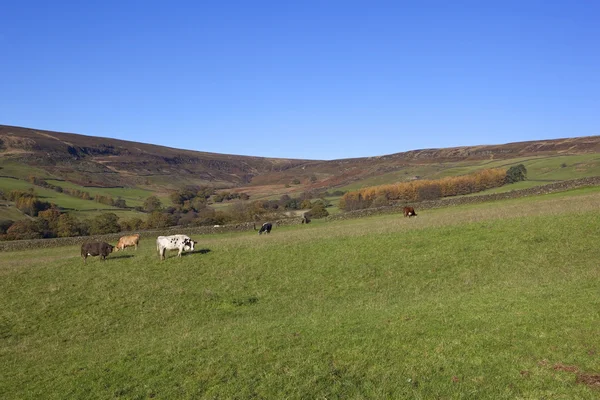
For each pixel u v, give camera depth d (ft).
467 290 66.44
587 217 96.02
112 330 63.72
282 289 75.61
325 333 48.34
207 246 108.27
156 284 79.20
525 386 33.40
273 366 40.75
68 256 118.52
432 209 176.55
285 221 183.01
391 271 79.36
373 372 37.76
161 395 38.17
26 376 47.34
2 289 79.87
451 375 35.96
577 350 37.52
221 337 51.85
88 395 40.11
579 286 56.59
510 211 117.39
